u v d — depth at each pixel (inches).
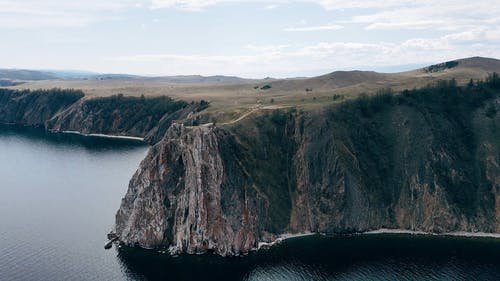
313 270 5290.4
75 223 6368.1
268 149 7081.7
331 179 6781.5
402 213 6717.5
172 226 5885.8
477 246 5989.2
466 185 6879.9
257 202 6274.6
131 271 5093.5
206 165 5969.5
